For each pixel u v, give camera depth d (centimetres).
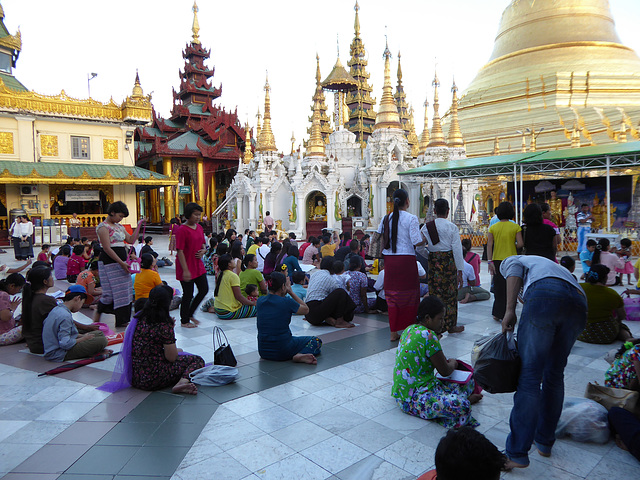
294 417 477
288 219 3017
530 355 376
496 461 206
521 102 3750
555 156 1638
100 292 1038
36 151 3039
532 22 4103
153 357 554
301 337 679
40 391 556
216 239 1543
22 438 437
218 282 941
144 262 891
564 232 2030
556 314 369
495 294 844
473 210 2808
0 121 2914
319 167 2839
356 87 4100
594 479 365
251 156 3841
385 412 487
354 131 4131
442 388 479
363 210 2855
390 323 738
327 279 860
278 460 394
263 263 1299
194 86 5281
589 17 3988
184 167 4869
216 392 545
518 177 2336
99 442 429
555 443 423
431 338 476
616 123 3175
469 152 3750
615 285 1178
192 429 453
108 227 848
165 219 4628
